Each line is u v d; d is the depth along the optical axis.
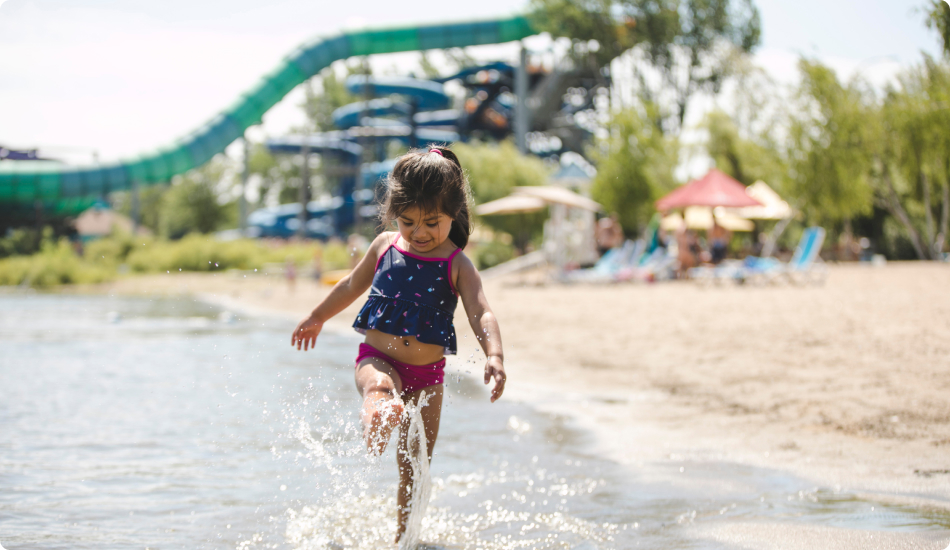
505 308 12.12
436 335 2.76
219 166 66.38
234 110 35.22
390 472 3.57
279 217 55.19
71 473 3.52
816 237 15.38
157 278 29.78
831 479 3.28
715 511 2.95
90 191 33.22
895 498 3.00
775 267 16.22
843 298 10.77
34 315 14.75
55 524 2.84
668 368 6.38
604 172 26.92
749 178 32.12
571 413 5.00
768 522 2.78
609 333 8.77
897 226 30.16
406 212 2.74
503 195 30.14
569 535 2.73
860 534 2.61
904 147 13.43
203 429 4.43
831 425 4.15
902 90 12.73
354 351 8.55
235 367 7.18
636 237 27.19
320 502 3.13
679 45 37.81
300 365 7.32
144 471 3.56
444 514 3.00
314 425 4.50
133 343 9.51
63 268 27.88
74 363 7.51
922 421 4.03
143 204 75.44
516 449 4.06
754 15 37.59
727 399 5.04
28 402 5.32
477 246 28.98
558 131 40.91
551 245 19.56
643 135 26.55
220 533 2.77
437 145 2.92
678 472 3.53
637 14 36.56
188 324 12.77
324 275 26.52
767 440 3.99
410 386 2.84
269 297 20.31
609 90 39.03
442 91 39.81
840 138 19.75
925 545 2.49
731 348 6.92
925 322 7.28
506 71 39.81
